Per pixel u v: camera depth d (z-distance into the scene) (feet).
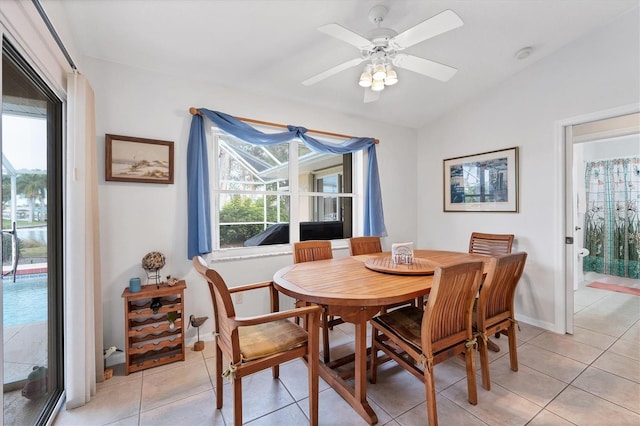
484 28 7.75
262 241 10.08
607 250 13.97
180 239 8.20
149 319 7.40
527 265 9.75
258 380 6.70
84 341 5.77
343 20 6.86
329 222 11.71
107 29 6.38
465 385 6.42
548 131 9.21
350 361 7.23
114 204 7.37
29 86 4.86
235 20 6.52
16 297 4.73
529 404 5.72
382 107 11.32
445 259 8.00
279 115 9.95
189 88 8.38
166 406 5.75
